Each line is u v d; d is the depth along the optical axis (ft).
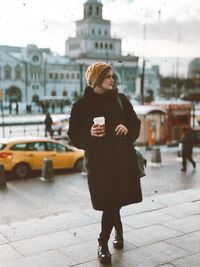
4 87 380.17
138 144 90.89
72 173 58.44
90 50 463.01
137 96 342.44
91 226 19.19
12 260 15.16
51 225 19.48
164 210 21.79
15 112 251.19
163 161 69.77
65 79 415.85
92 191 14.11
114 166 13.84
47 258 15.29
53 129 118.83
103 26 475.31
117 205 14.14
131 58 473.67
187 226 18.95
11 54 409.90
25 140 55.98
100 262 14.82
